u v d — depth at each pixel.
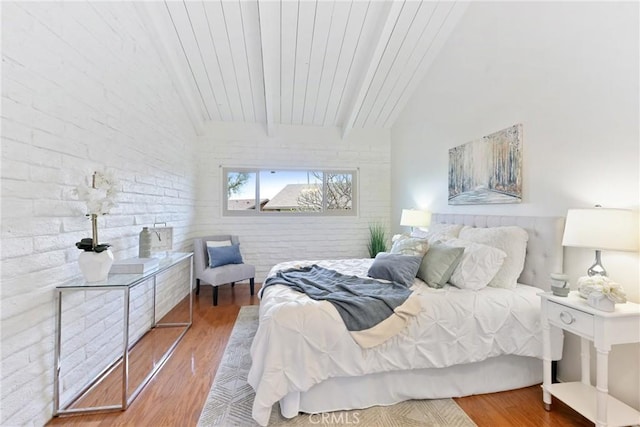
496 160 2.56
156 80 3.04
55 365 1.63
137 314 2.63
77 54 1.83
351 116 4.27
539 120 2.17
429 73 3.72
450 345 1.78
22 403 1.43
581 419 1.64
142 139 2.74
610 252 1.71
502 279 2.13
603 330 1.38
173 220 3.56
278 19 2.98
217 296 3.78
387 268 2.32
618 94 1.67
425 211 3.67
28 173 1.47
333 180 4.96
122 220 2.39
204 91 3.96
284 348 1.59
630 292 1.62
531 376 1.95
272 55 3.41
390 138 5.01
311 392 1.68
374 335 1.67
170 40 3.11
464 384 1.85
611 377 1.67
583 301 1.56
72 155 1.79
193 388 1.92
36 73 1.52
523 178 2.30
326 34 3.16
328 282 2.28
